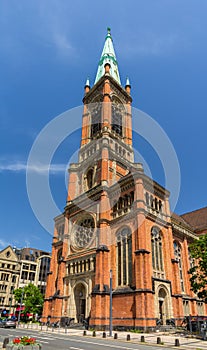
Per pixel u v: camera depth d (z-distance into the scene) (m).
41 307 67.94
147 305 32.53
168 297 37.50
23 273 93.94
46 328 41.53
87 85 75.88
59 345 20.19
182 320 36.47
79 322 42.09
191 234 51.59
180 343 23.20
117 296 36.47
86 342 22.86
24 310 65.62
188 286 45.03
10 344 11.52
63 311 43.78
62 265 47.84
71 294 43.91
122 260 38.88
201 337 28.03
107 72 68.38
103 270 38.84
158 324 33.56
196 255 34.19
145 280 34.12
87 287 40.88
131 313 33.62
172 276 40.38
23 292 68.81
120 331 33.34
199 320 33.06
